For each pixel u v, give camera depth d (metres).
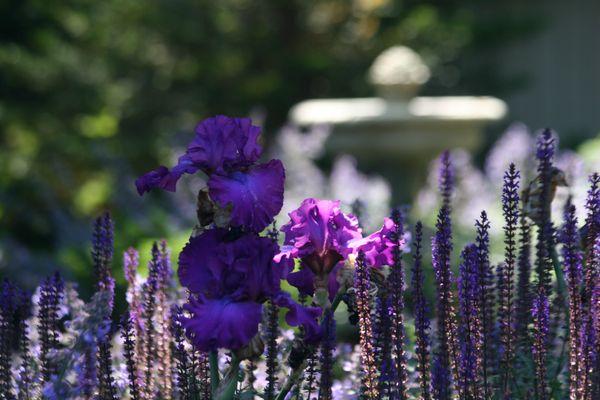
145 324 2.61
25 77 15.01
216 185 2.01
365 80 17.06
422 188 10.74
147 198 10.19
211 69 16.16
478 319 2.41
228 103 16.52
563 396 2.56
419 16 17.22
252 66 17.03
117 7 15.98
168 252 2.69
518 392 2.49
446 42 17.62
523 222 2.71
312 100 17.42
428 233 6.52
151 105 16.17
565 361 2.66
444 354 2.38
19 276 7.70
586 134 18.52
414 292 2.37
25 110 13.62
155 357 2.63
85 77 15.39
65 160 11.14
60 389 2.21
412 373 2.71
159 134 14.39
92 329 2.18
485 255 2.39
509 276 2.45
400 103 10.81
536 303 2.41
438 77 18.50
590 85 18.72
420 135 10.31
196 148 2.10
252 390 2.42
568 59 18.77
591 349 2.31
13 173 10.37
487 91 18.64
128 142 13.39
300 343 2.10
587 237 2.49
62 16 15.99
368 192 9.38
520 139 9.31
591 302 2.36
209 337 1.90
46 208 10.37
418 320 2.36
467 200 9.08
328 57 16.80
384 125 10.26
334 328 2.23
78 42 16.28
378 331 2.31
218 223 2.03
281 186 2.06
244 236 1.97
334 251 2.19
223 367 2.68
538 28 17.62
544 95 18.94
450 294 2.40
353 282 2.22
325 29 17.55
